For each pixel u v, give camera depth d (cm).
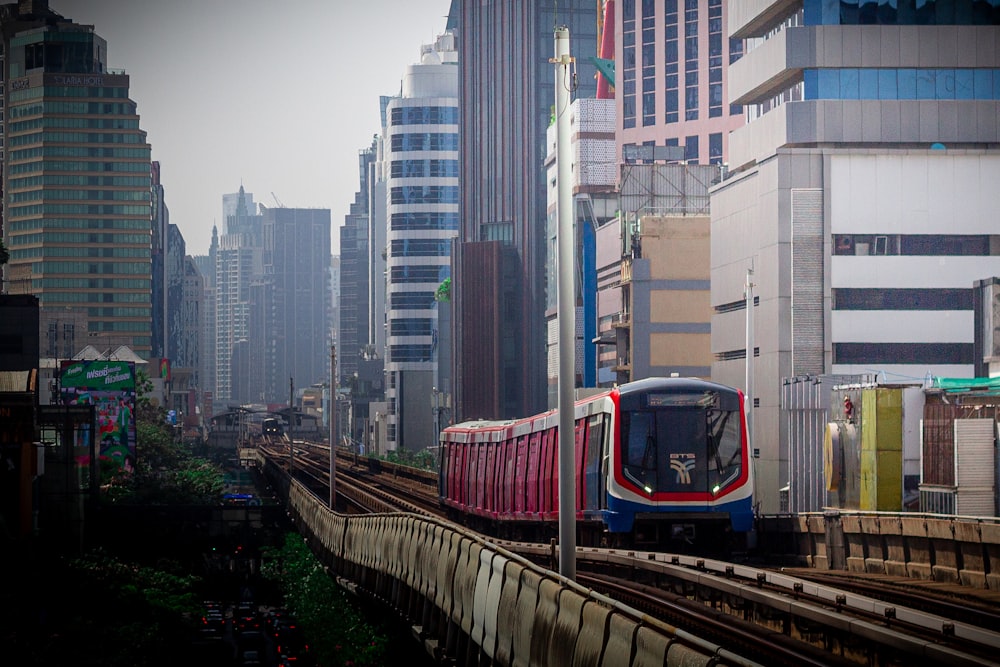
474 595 2111
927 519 3312
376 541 3759
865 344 8981
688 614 2322
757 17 10056
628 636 1261
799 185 9006
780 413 8950
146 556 7725
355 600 4294
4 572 5022
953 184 9050
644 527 3700
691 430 3709
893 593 2597
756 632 2062
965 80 9188
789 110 9031
